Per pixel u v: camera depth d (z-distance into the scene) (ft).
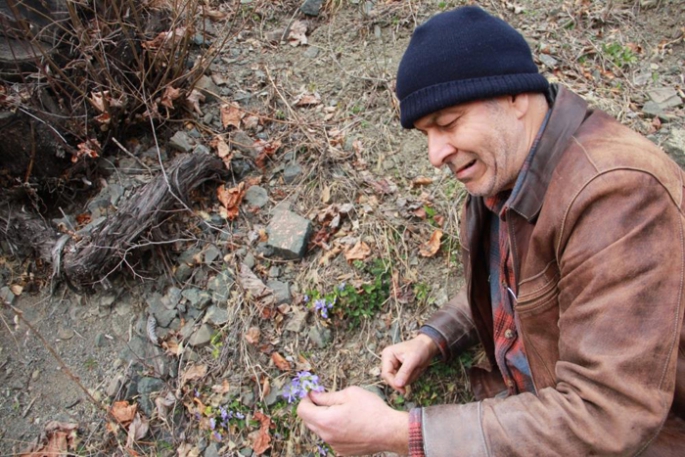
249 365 7.06
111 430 6.84
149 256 7.70
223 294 7.48
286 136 8.71
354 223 7.88
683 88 9.53
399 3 10.36
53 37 7.55
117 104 7.79
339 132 8.77
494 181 4.56
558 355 4.81
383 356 6.56
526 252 4.68
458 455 4.25
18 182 7.67
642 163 3.99
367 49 9.88
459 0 10.46
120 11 7.80
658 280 3.84
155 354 7.27
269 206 8.14
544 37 10.17
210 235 7.88
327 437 4.96
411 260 7.68
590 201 4.00
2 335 7.30
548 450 4.06
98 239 7.25
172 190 7.65
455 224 7.84
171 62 8.19
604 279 3.91
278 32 10.12
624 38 10.24
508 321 5.64
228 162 8.25
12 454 6.67
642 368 3.83
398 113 8.99
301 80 9.51
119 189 8.09
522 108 4.37
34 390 7.06
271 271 7.62
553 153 4.34
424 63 4.16
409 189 8.22
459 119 4.29
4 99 7.04
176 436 6.87
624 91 9.52
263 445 6.73
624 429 3.86
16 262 7.70
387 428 4.71
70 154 7.86
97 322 7.49
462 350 6.63
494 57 4.11
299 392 5.31
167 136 8.60
